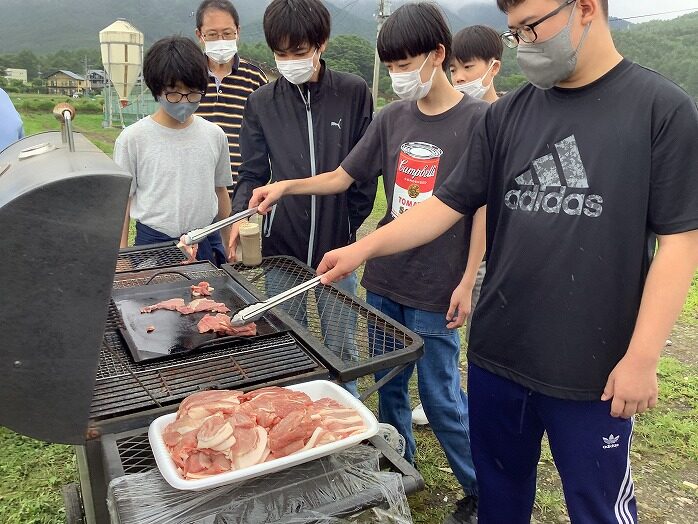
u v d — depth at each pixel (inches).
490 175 67.6
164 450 46.3
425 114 89.4
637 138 53.1
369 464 48.3
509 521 73.5
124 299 81.9
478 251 85.3
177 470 44.9
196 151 116.1
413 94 85.7
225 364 62.9
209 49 144.3
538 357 61.3
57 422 49.9
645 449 121.0
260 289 87.7
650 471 114.0
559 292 58.7
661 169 52.2
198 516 42.4
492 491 72.8
